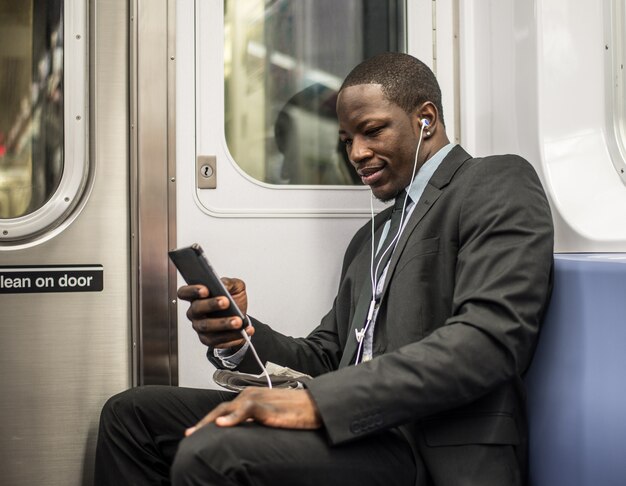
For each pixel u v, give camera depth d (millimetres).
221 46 2090
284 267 2129
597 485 1441
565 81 1929
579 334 1491
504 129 2066
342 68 2184
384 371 1324
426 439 1435
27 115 1999
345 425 1291
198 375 2064
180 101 2064
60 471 2014
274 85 2137
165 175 2057
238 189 2105
